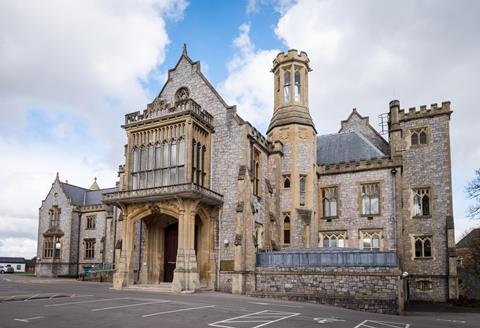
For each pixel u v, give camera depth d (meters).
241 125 31.02
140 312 15.87
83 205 59.97
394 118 36.94
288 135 35.78
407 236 34.97
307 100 37.31
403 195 35.75
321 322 15.41
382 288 24.05
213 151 31.69
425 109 36.06
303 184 35.19
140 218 30.27
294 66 37.22
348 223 35.81
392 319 18.88
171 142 29.86
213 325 13.55
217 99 32.47
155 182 29.95
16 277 51.22
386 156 37.28
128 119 31.91
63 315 14.62
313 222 35.12
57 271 57.19
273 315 16.59
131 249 29.89
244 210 29.12
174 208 28.36
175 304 18.73
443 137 35.09
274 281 27.48
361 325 15.52
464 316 22.47
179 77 34.75
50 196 60.69
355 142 40.34
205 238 29.98
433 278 33.25
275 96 38.19
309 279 26.31
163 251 32.56
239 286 27.73
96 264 53.03
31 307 16.52
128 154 31.48
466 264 45.00
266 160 35.03
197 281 27.06
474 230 48.56
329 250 28.06
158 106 30.67
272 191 34.38
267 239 32.81
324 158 40.50
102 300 19.61
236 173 30.47
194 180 29.25
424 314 23.66
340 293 25.16
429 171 35.16
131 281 29.47
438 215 34.19
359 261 25.31
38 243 59.78
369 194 35.75
